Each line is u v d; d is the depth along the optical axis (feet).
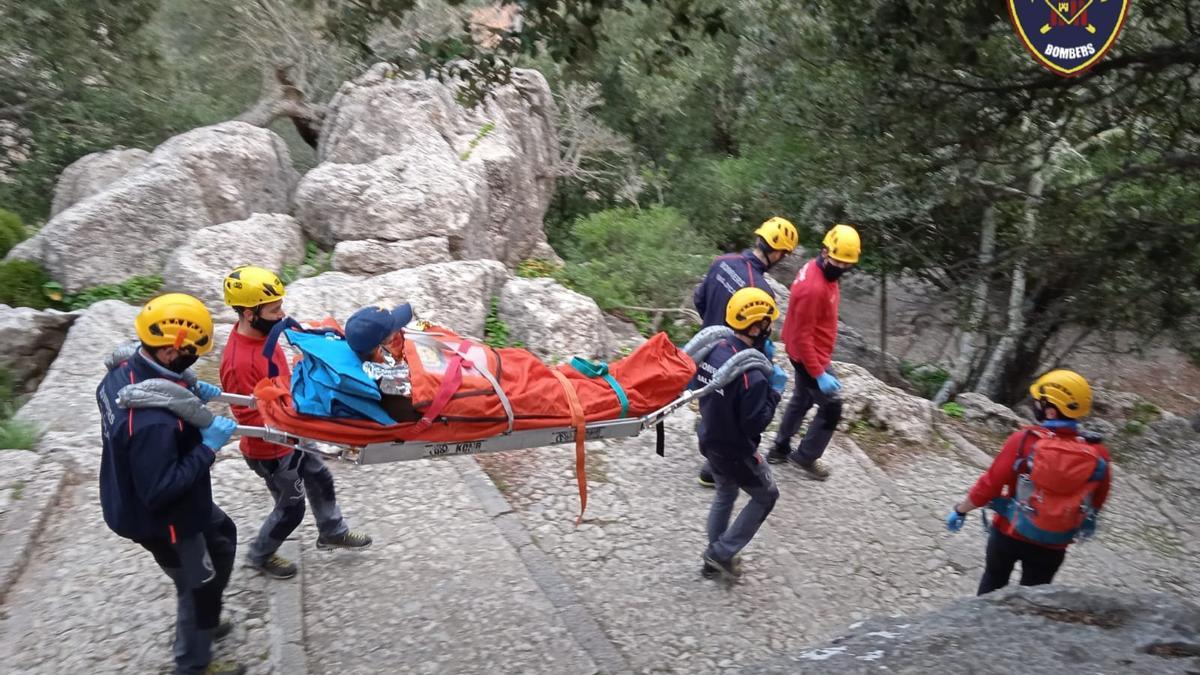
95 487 16.93
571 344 25.79
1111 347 36.58
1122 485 23.91
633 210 41.06
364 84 36.81
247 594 14.33
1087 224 30.53
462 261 28.55
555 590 15.25
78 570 14.58
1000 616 10.37
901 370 43.83
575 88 56.18
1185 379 53.78
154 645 13.08
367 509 17.16
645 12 45.65
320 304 24.22
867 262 43.96
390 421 11.58
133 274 26.91
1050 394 13.30
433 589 14.96
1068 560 19.17
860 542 18.31
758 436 14.62
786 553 17.44
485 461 19.53
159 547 11.44
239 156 30.50
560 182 60.34
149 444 10.29
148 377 10.72
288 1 49.32
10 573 14.16
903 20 21.80
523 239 38.14
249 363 13.15
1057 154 35.70
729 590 15.90
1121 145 31.94
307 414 11.37
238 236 26.94
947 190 32.96
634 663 13.80
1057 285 34.99
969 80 29.14
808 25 35.29
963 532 19.21
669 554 16.88
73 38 48.93
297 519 14.19
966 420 26.63
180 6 54.65
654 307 32.63
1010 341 38.29
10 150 52.29
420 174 31.07
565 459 20.01
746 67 48.83
